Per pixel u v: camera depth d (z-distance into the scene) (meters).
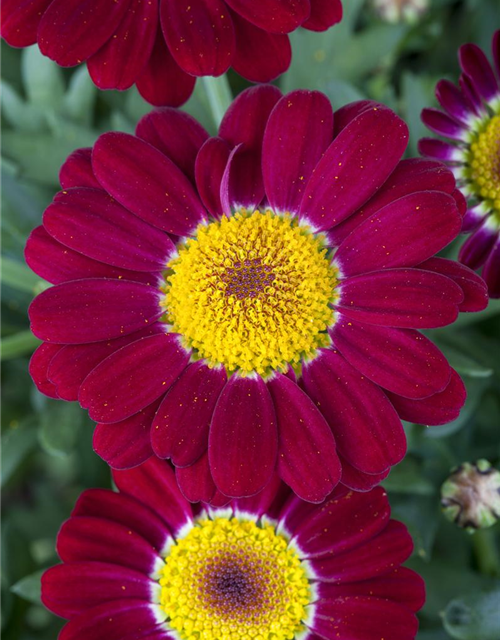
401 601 0.25
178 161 0.25
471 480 0.27
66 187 0.25
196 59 0.24
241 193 0.25
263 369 0.25
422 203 0.24
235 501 0.25
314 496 0.24
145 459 0.24
